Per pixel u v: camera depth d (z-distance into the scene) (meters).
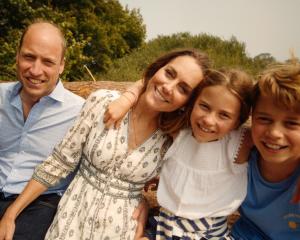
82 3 9.78
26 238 2.19
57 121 2.39
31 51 2.27
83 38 9.44
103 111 1.95
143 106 1.94
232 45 11.12
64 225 1.94
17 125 2.36
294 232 1.87
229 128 1.79
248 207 1.97
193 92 1.89
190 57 1.89
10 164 2.38
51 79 2.33
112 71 10.14
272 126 1.62
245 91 1.75
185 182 1.94
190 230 1.95
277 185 1.82
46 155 2.40
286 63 1.68
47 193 2.38
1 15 7.55
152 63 2.03
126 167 1.95
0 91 2.39
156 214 2.37
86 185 1.98
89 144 1.94
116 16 12.06
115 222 1.94
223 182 1.92
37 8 8.16
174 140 1.98
